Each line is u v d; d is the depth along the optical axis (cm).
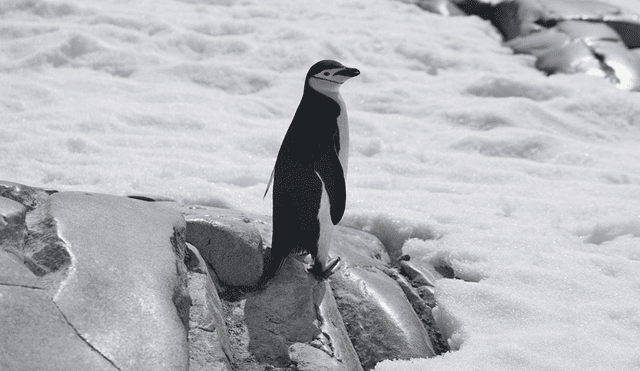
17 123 761
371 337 487
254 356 437
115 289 368
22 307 336
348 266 535
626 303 526
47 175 651
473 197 700
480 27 1271
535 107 945
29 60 945
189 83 970
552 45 1177
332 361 435
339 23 1208
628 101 972
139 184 646
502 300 522
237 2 1255
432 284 559
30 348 322
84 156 698
